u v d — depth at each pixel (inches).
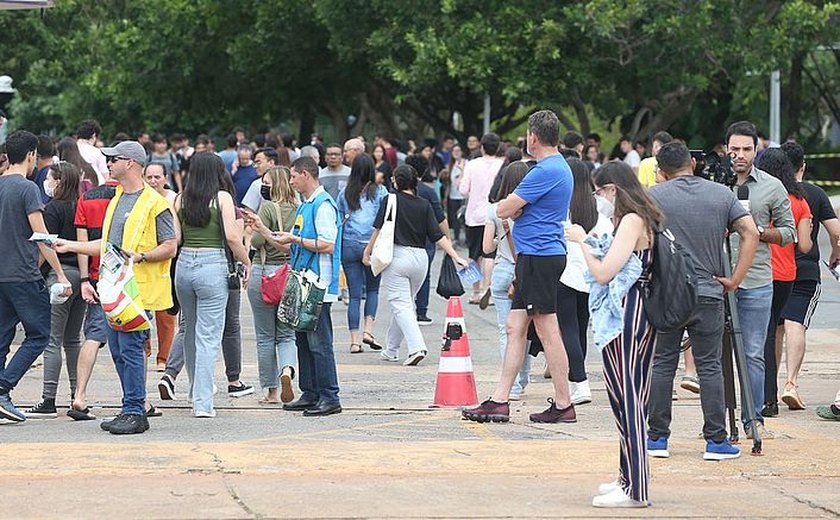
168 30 1987.0
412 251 727.1
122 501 404.2
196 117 2138.3
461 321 602.2
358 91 2057.1
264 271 596.4
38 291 544.1
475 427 544.4
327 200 564.7
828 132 2391.7
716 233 459.5
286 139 1307.8
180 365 608.1
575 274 583.5
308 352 581.9
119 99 2155.5
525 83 1542.8
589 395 601.6
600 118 2014.0
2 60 2121.1
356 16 1744.6
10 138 542.9
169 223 527.2
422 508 399.2
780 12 1540.4
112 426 524.7
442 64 1578.5
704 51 1525.6
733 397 506.6
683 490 430.0
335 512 393.1
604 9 1473.9
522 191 527.8
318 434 528.1
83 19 2160.4
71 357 579.8
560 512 397.4
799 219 560.4
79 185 579.2
